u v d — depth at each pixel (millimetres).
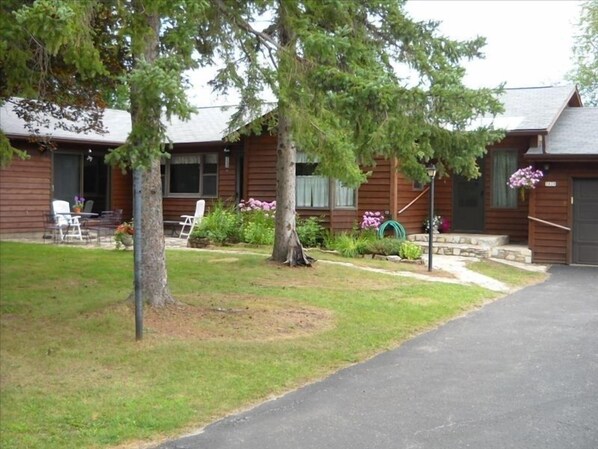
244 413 5566
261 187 19094
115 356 6742
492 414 5453
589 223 16188
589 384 6285
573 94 19766
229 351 7082
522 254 16484
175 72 6082
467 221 18875
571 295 11805
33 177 18953
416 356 7387
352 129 8320
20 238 18172
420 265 14477
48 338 7230
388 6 10336
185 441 4953
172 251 14805
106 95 10656
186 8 7004
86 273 11281
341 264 13734
